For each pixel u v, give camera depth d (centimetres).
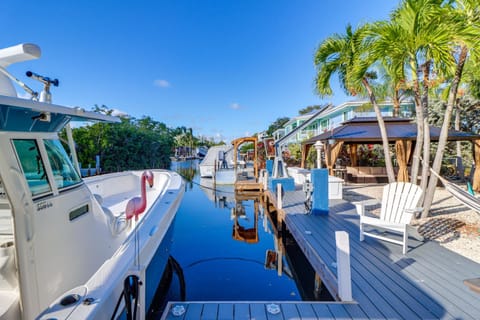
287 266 423
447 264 299
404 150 820
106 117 229
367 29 465
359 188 902
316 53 564
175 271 401
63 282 184
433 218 491
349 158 1302
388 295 238
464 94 1060
